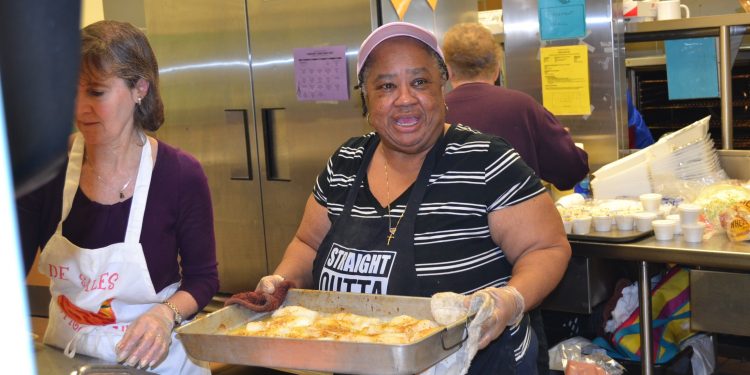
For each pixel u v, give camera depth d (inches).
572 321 124.5
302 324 63.0
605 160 138.0
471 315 57.1
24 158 14.1
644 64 164.9
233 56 151.3
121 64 68.4
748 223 98.6
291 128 147.1
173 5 156.9
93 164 72.6
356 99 137.8
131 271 72.0
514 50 142.9
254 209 154.4
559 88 139.6
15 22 13.6
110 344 72.3
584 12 135.2
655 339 115.3
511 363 67.0
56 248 71.3
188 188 75.0
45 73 14.1
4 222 13.7
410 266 65.7
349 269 68.4
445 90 147.0
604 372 99.7
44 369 70.1
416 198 67.2
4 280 13.7
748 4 142.3
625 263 123.3
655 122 180.1
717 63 135.0
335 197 73.6
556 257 66.2
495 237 67.5
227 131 154.8
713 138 174.2
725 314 98.1
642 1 145.9
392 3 135.0
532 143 107.3
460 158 67.3
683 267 118.0
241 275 158.9
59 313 74.9
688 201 115.4
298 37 142.3
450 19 148.5
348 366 54.2
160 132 163.9
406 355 51.9
